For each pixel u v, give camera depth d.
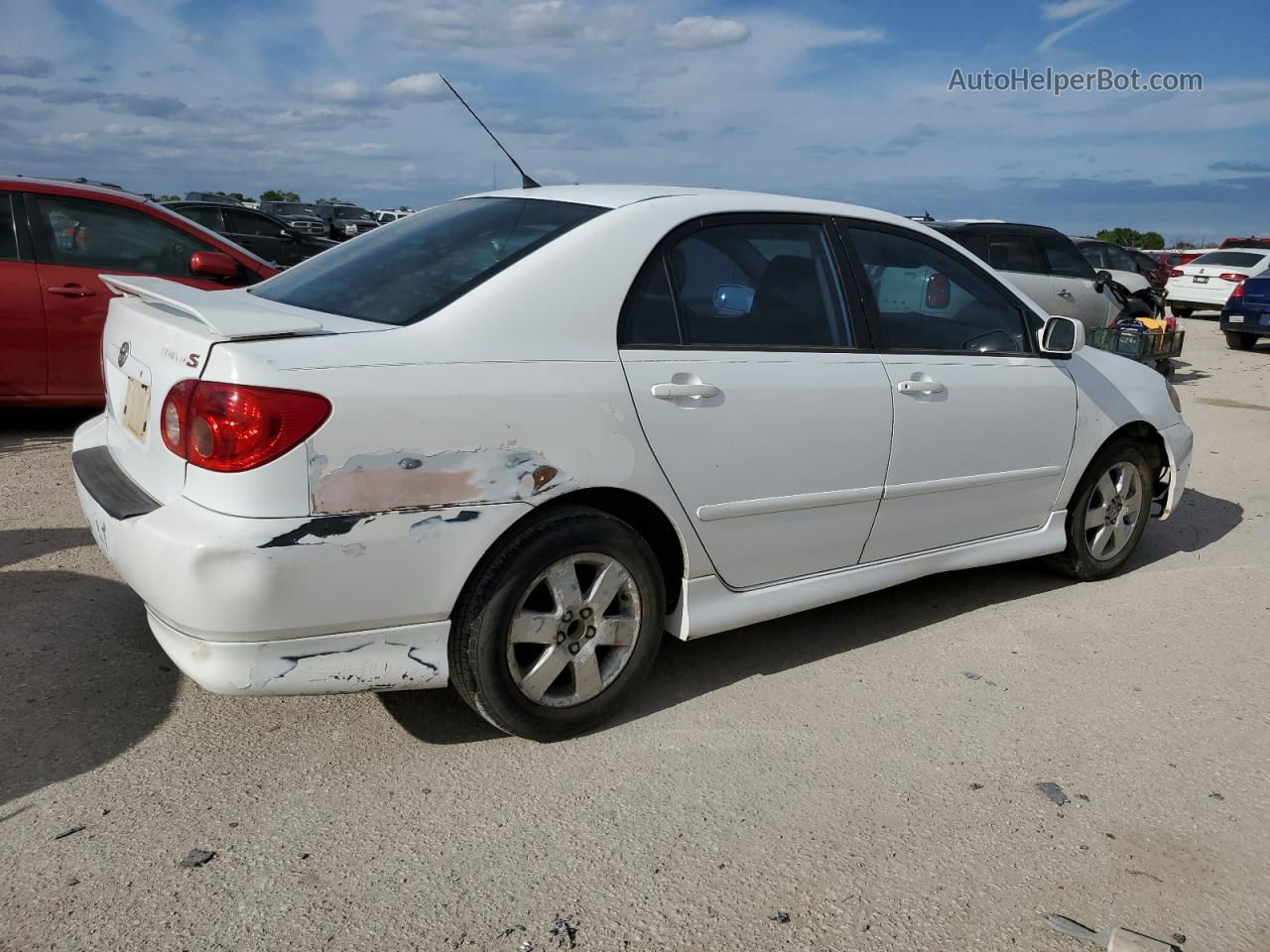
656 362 3.08
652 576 3.13
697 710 3.36
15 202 6.41
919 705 3.46
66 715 3.09
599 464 2.93
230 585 2.44
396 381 2.61
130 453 2.94
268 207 29.78
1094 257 17.91
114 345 3.23
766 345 3.39
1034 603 4.51
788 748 3.13
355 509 2.55
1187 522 6.00
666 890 2.45
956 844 2.68
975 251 10.66
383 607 2.65
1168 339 10.17
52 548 4.49
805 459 3.42
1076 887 2.54
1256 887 2.57
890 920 2.38
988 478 4.09
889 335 3.77
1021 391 4.15
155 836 2.54
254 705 3.22
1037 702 3.53
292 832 2.59
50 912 2.25
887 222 3.91
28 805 2.63
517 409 2.77
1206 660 3.94
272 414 2.44
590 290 3.00
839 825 2.74
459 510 2.69
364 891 2.39
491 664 2.85
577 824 2.69
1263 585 4.85
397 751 3.01
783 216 3.57
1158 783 3.04
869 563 3.82
